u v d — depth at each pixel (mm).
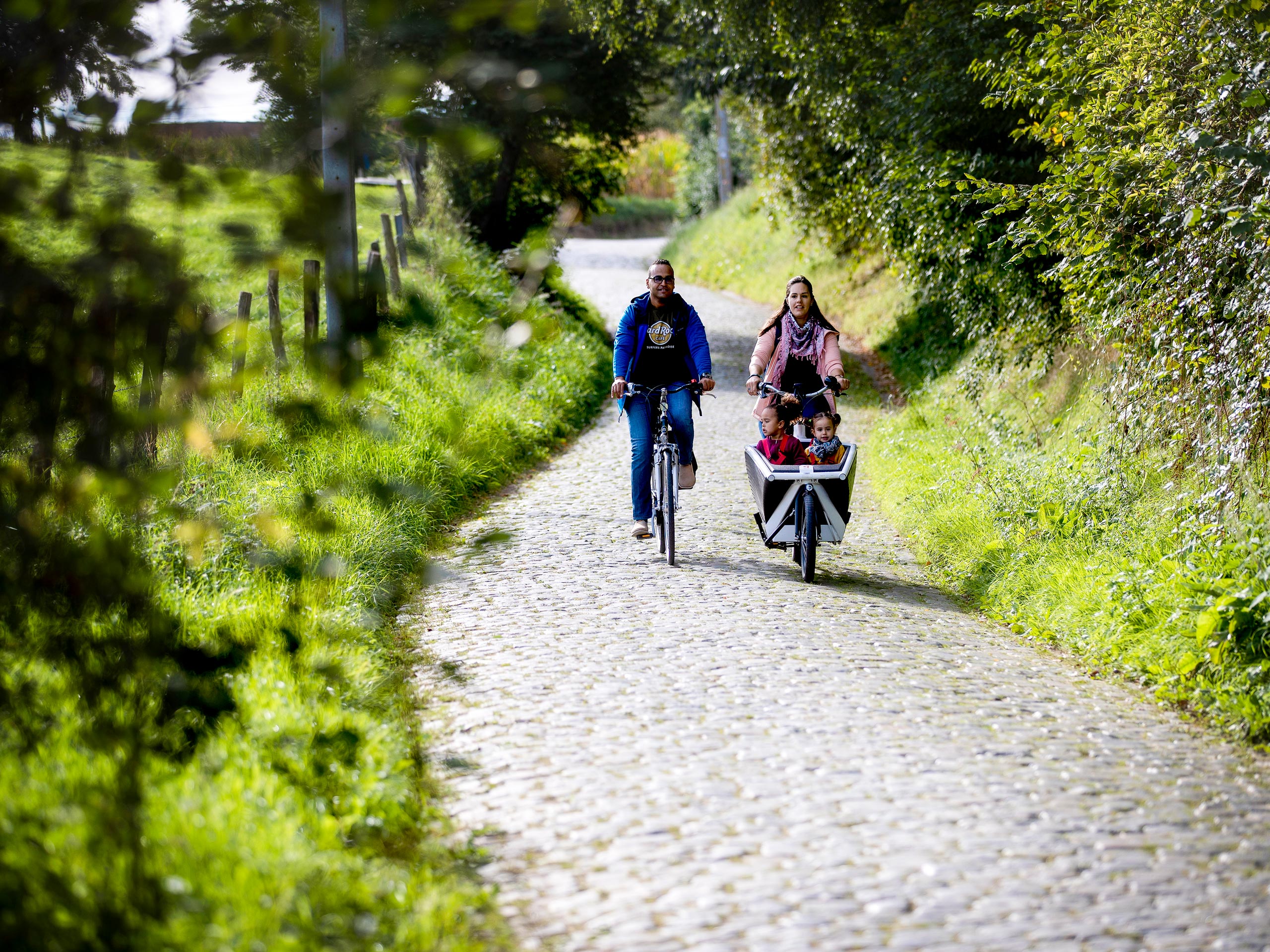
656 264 33156
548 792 17484
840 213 81312
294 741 17312
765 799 17109
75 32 13086
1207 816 16688
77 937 11984
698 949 13195
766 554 33812
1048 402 44750
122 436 14062
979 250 49406
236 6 12789
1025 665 24359
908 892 14422
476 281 62781
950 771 18203
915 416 53750
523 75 12133
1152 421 30531
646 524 33656
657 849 15594
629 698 21453
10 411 14133
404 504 33781
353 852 15320
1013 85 35094
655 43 87125
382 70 12141
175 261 13273
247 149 13180
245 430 15641
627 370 33219
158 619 15328
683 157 183750
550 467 47406
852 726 20109
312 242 12875
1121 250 30641
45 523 15672
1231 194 25406
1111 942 13266
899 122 53219
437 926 13531
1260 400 25141
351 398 14633
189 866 12969
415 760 18812
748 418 58688
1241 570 23484
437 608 27703
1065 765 18578
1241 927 13570
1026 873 14883
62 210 13078
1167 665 22953
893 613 28141
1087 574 27766
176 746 16438
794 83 72938
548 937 13578
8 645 15562
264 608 23172
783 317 32781
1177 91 27562
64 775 14734
